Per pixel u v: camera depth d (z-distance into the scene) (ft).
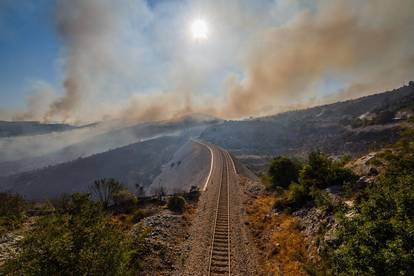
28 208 121.70
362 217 40.86
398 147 86.22
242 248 78.28
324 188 90.07
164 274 62.49
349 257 37.93
